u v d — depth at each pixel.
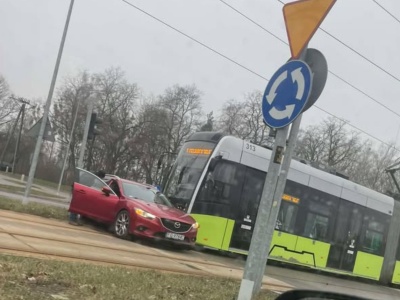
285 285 11.34
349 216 18.31
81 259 8.27
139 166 77.38
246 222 15.06
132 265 8.88
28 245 8.36
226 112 66.88
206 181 14.68
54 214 13.93
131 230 12.46
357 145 62.94
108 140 74.75
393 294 17.30
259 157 15.62
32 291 5.47
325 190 17.48
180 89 74.88
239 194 15.01
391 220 20.16
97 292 6.02
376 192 19.81
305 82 5.51
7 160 85.50
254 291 7.83
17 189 32.19
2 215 11.58
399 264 20.39
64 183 77.88
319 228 17.17
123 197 13.18
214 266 11.59
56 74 16.91
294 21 5.92
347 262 18.19
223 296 7.40
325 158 63.50
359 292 14.87
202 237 14.37
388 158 52.41
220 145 14.99
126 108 76.75
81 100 76.50
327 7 5.65
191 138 16.09
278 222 15.91
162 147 73.94
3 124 86.25
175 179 15.45
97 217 13.42
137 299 6.11
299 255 16.52
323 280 15.70
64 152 77.94
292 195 16.41
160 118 74.62
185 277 8.41
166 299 6.45
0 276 5.77
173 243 12.76
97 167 76.12
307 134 65.00
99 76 77.50
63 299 5.42
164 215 12.64
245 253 14.96
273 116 5.76
